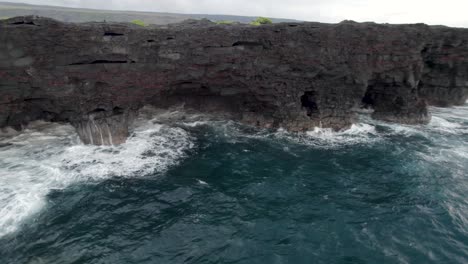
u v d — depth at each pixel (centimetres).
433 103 4550
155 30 2711
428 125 3781
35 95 2505
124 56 2645
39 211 1966
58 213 1961
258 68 3091
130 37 2614
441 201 2219
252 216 2028
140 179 2397
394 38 3225
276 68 3117
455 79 4134
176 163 2669
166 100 3497
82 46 2461
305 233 1880
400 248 1769
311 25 3059
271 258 1683
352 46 3141
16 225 1838
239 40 2959
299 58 3077
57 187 2227
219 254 1703
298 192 2311
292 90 3269
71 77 2522
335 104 3431
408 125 3756
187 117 3594
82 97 2620
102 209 2027
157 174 2481
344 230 1914
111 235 1809
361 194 2306
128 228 1873
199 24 3161
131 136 3080
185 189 2294
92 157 2656
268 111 3438
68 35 2381
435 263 1659
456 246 1788
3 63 2288
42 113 2719
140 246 1739
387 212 2095
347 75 3244
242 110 3575
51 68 2430
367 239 1838
